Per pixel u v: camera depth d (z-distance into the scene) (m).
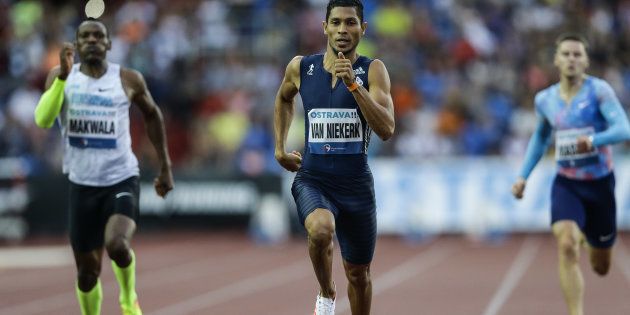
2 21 68.06
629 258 42.59
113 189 21.50
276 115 20.00
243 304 29.36
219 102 62.72
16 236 55.47
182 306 29.11
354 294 19.83
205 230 55.78
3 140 57.12
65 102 21.45
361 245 19.31
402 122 58.31
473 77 65.31
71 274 38.81
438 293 31.66
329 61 19.09
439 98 62.72
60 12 69.12
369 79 18.75
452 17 69.94
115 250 20.41
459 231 53.22
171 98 63.16
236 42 68.25
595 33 69.00
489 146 58.38
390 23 69.12
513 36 69.88
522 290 32.16
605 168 23.67
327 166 19.00
